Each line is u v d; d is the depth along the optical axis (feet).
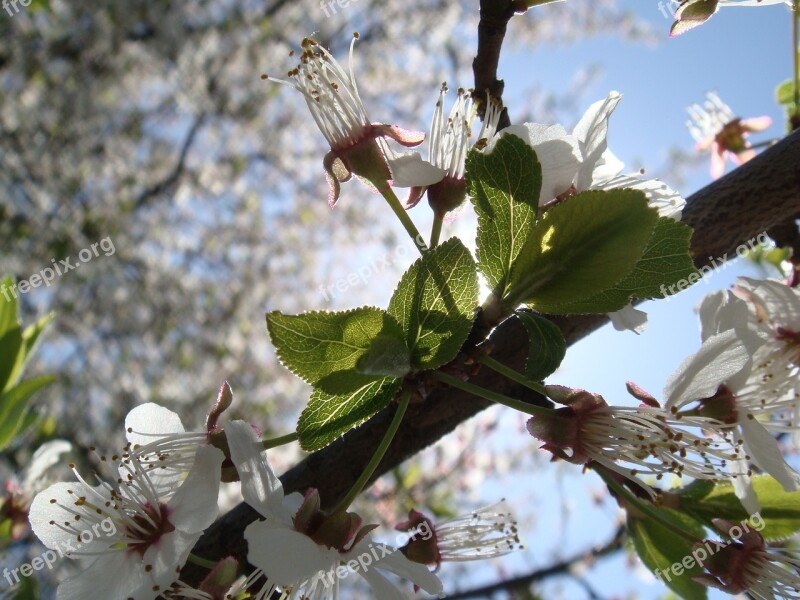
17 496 0.74
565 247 0.32
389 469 0.39
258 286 2.46
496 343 0.40
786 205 0.42
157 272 2.30
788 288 0.40
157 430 0.39
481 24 0.40
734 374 0.36
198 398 2.14
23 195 2.10
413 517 0.43
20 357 0.65
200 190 2.46
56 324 2.04
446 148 0.40
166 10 2.17
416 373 0.33
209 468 0.34
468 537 0.43
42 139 2.14
